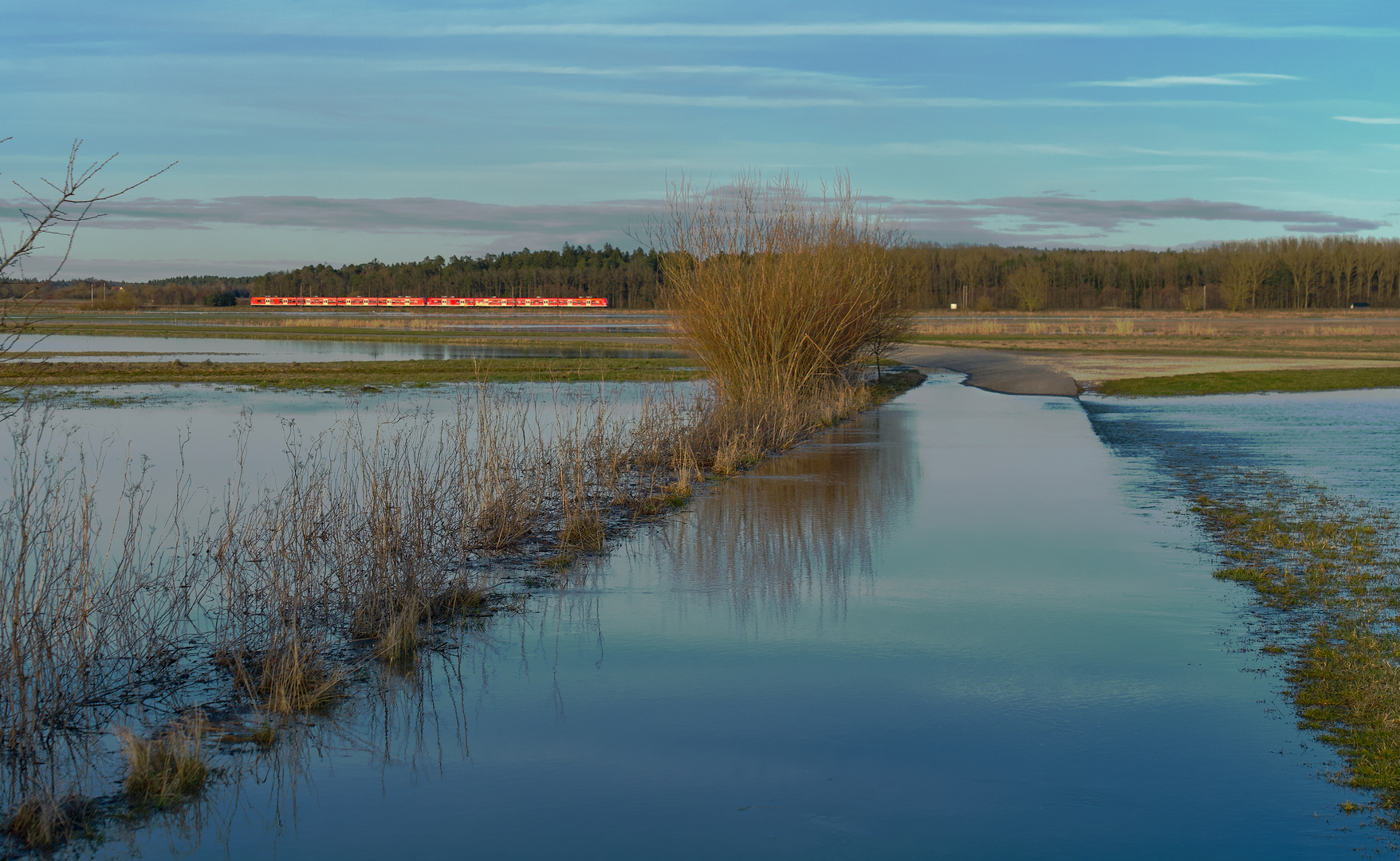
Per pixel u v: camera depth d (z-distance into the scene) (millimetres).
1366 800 4578
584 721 5633
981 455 16594
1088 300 155125
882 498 12648
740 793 4750
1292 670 6312
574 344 57531
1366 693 5855
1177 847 4203
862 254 25938
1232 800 4605
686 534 10656
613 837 4355
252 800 4754
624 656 6738
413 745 5348
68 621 6387
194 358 44594
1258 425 20750
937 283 158500
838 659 6633
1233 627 7223
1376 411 23391
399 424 19922
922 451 17125
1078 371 36312
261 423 20766
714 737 5402
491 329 76938
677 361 43875
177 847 4320
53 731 5641
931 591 8305
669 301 22734
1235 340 58969
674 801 4680
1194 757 5055
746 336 21844
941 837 4316
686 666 6535
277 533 9133
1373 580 8484
